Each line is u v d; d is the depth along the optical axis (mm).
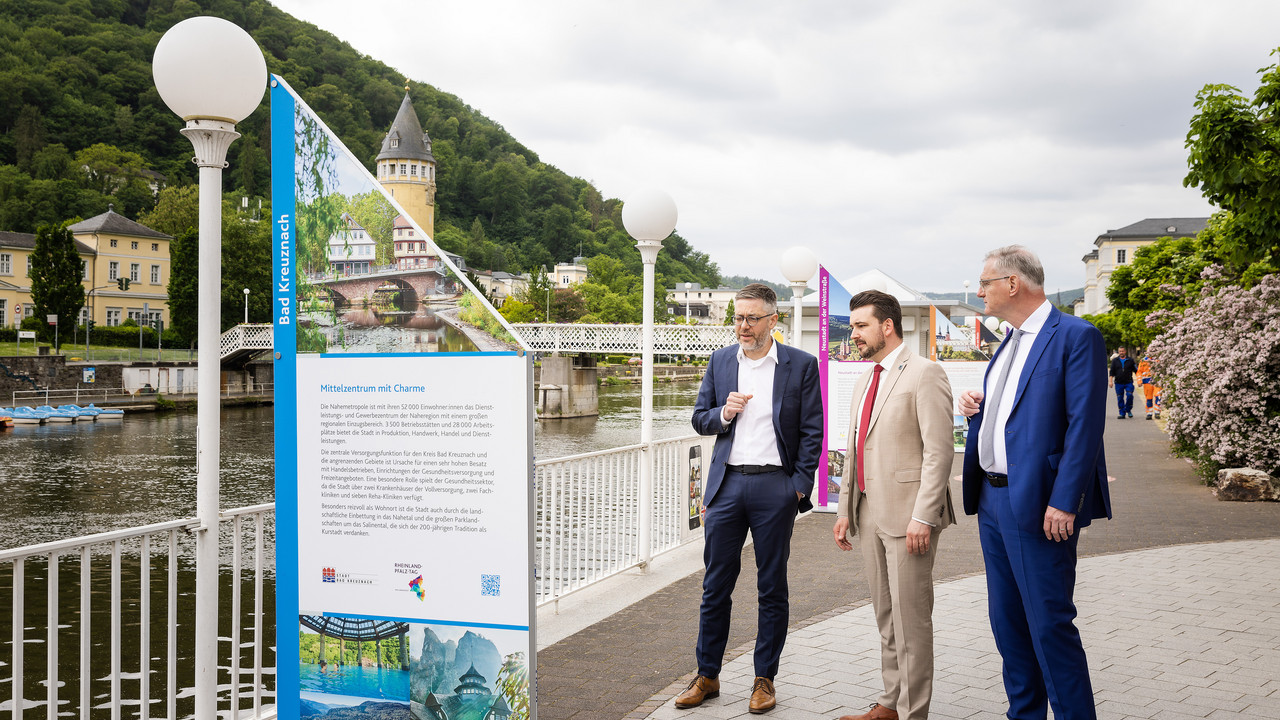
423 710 3664
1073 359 3754
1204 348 13430
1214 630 5875
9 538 23891
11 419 53188
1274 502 11609
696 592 7156
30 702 9695
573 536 6953
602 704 4641
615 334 62375
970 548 8984
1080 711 3773
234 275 92625
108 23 168250
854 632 5922
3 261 97750
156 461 38875
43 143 137500
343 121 164375
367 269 3666
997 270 3938
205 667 3654
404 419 3643
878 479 4293
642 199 7672
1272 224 9156
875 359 4402
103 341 84312
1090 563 8031
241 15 183375
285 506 3814
